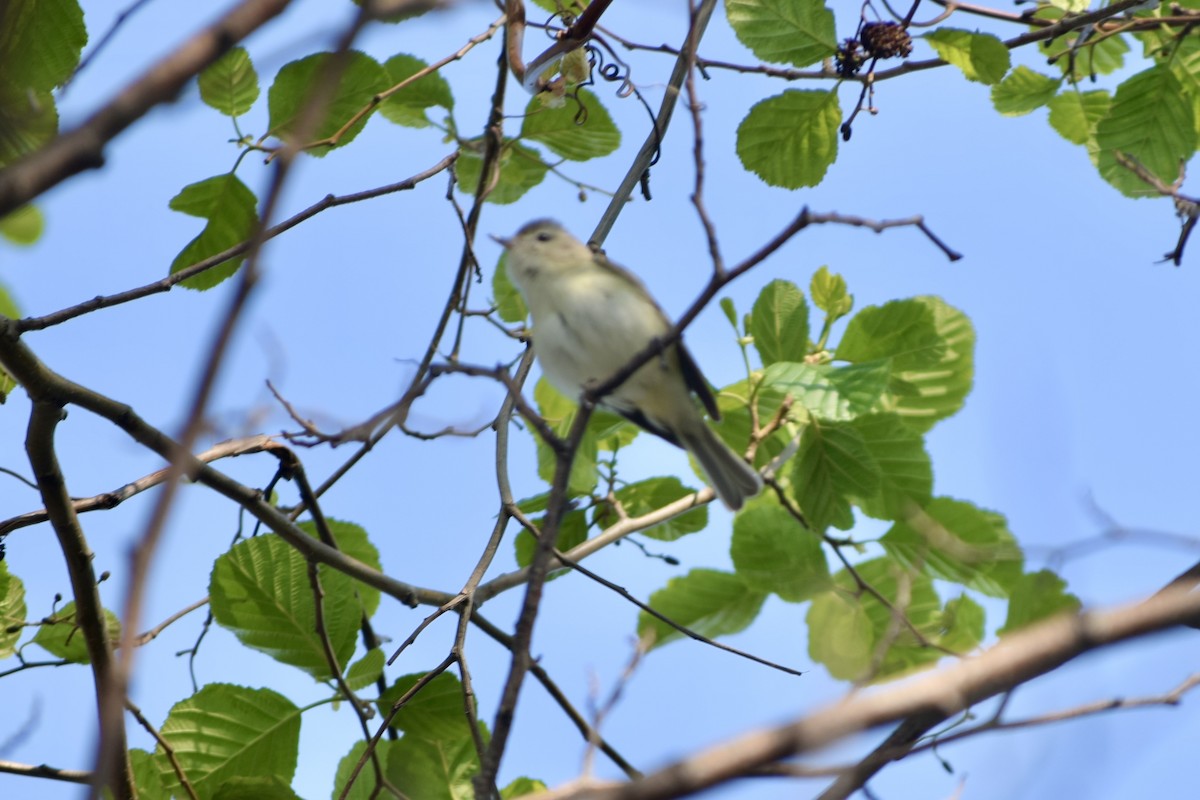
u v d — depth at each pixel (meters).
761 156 11.59
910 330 10.80
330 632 10.23
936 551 10.16
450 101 12.23
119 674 3.16
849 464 10.14
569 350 9.68
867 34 11.06
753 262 6.27
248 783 9.12
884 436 10.36
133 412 8.95
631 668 5.70
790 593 10.28
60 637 10.12
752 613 10.85
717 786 3.60
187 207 10.21
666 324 9.65
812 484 10.27
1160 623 3.87
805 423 10.30
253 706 10.01
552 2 12.28
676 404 9.87
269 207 3.11
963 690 3.78
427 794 9.67
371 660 10.21
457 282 10.62
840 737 3.67
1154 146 12.14
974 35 11.11
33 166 3.16
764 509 10.46
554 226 10.26
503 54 10.97
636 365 6.52
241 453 10.24
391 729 9.99
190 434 2.99
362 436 6.77
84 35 7.12
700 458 10.06
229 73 9.92
